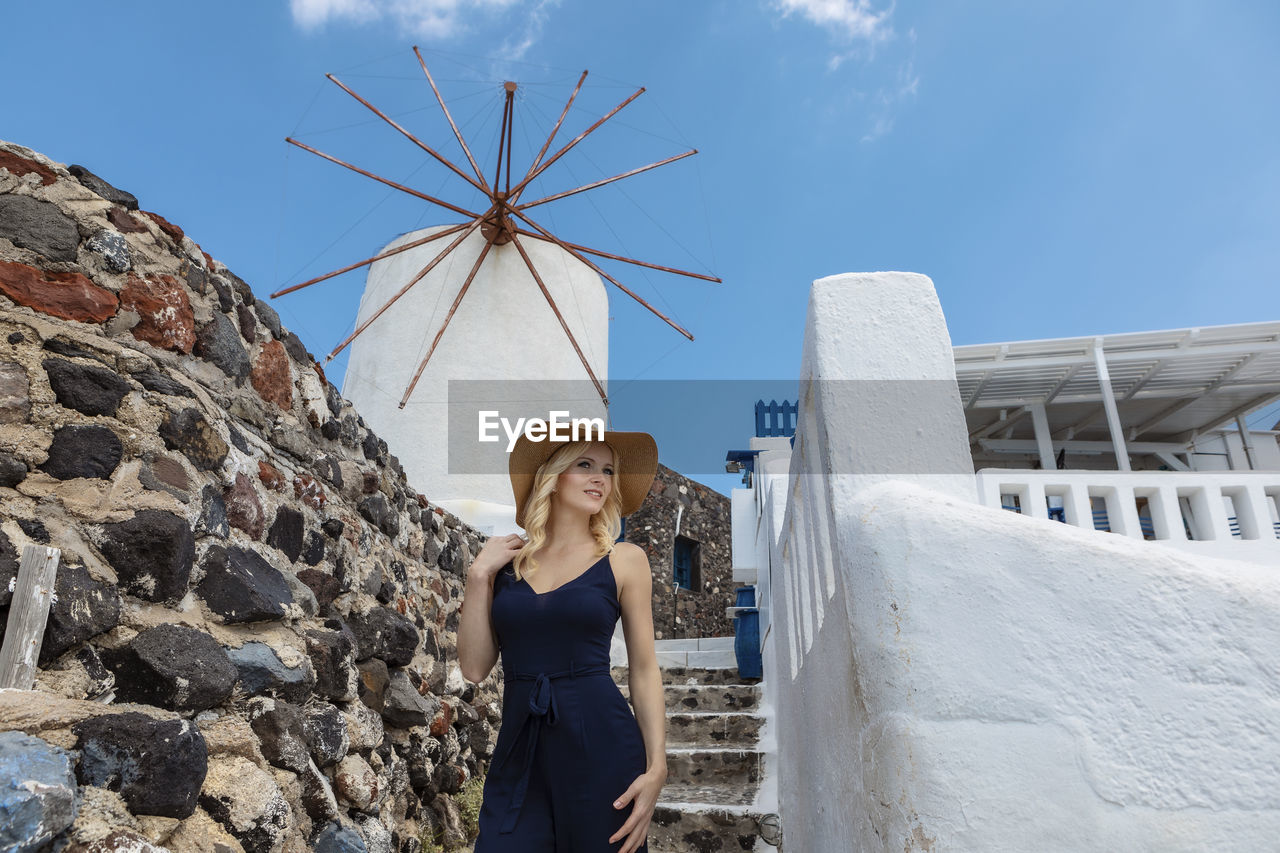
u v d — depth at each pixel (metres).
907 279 2.20
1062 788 1.47
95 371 2.33
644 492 2.57
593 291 13.14
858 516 1.86
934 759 1.53
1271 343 9.87
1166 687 1.47
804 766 3.13
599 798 1.96
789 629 3.83
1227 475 5.99
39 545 1.98
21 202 2.36
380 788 3.16
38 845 1.49
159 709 2.13
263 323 3.28
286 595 2.94
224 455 2.78
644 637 2.26
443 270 11.98
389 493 4.43
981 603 1.59
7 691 1.75
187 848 1.95
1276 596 1.47
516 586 2.26
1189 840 1.40
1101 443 13.45
